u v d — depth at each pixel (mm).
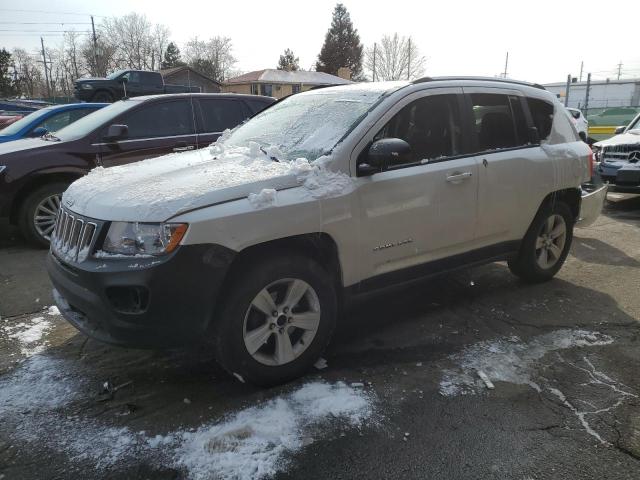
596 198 5305
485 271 5285
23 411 2863
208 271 2713
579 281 5020
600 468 2457
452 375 3271
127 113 6605
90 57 71812
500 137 4230
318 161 3201
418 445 2609
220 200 2801
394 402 2969
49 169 6027
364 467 2453
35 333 3848
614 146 8438
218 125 7332
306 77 57375
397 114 3547
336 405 2920
